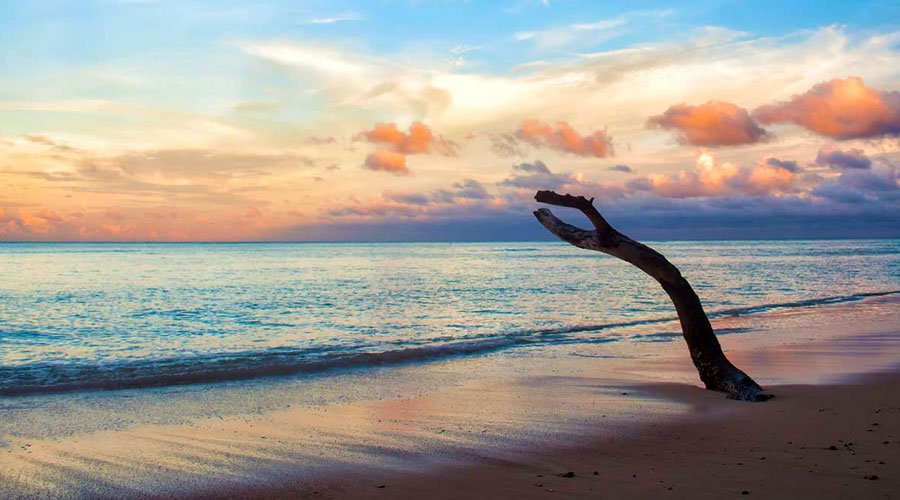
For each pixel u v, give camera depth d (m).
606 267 80.56
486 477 7.03
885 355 15.36
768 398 10.56
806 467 6.87
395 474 7.22
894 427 8.52
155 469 7.54
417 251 193.12
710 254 130.12
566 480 6.81
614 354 16.80
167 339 21.77
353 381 13.41
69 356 18.22
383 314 29.06
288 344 20.39
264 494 6.68
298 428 9.40
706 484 6.45
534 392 11.79
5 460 7.93
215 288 44.59
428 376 13.88
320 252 174.88
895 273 59.75
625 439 8.42
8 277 56.28
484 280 53.72
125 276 58.50
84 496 6.70
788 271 64.00
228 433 9.16
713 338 11.45
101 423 9.89
